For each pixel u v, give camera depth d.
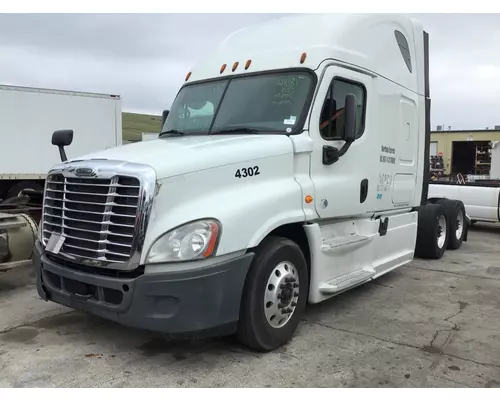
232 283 3.99
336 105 5.25
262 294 4.28
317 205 4.93
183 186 3.94
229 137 4.82
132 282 3.79
